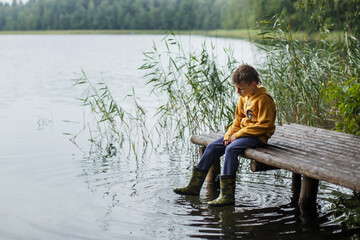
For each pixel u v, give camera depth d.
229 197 3.74
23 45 36.50
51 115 8.08
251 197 3.98
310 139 4.05
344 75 5.76
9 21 84.56
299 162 3.28
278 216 3.52
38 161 5.21
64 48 31.89
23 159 5.28
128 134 6.77
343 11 8.07
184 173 4.79
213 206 3.72
